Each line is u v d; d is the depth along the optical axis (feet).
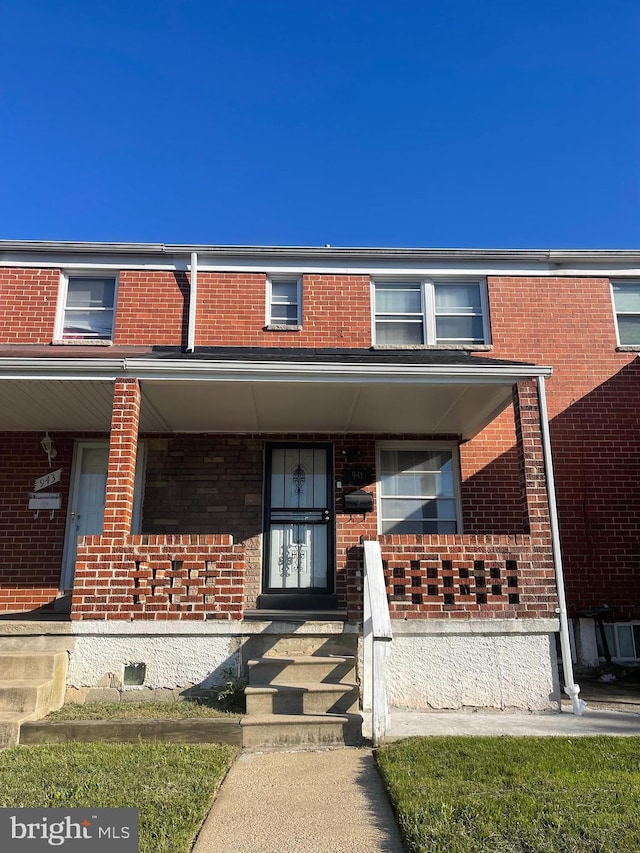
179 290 31.60
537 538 21.61
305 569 29.07
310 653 20.34
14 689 17.52
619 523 29.40
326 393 24.22
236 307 31.45
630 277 32.68
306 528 29.53
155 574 20.39
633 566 28.99
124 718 17.37
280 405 25.85
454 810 11.71
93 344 30.25
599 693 23.61
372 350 30.81
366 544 20.45
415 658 20.48
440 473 30.45
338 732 16.79
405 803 12.04
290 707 17.93
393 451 30.66
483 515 29.45
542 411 22.75
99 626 19.94
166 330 30.94
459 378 22.76
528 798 12.17
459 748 15.47
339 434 30.09
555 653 20.81
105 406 25.73
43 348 28.84
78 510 29.01
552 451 30.09
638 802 11.98
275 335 31.19
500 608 20.98
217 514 29.04
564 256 32.22
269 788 13.57
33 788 12.81
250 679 19.15
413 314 32.32
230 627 20.10
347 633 20.44
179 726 16.67
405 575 21.09
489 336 31.68
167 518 28.86
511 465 30.07
